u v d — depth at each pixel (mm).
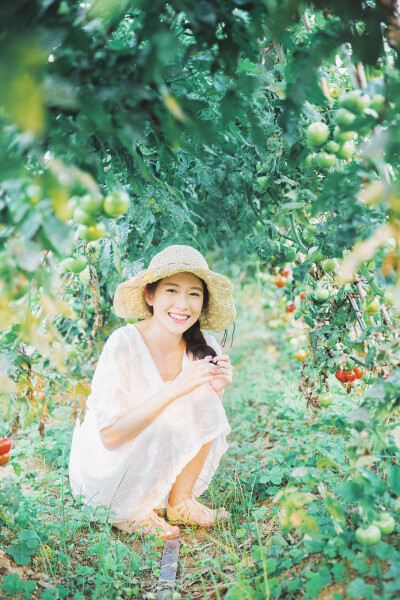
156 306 2736
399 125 1697
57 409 4543
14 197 1545
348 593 1768
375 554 1938
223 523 2707
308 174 2689
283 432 3926
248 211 3307
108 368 2738
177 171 3041
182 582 2365
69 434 3916
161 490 2691
